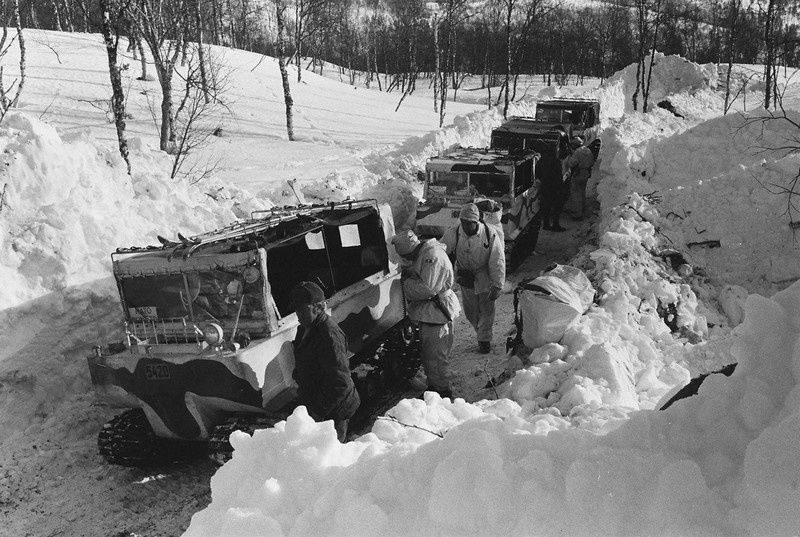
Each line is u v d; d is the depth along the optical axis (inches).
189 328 236.4
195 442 251.1
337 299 267.0
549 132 606.9
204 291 234.7
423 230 461.4
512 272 478.0
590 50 3002.0
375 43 2947.8
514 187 471.8
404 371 313.6
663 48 2107.5
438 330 284.2
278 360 231.0
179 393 224.4
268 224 268.4
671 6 1360.7
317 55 2743.6
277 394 228.5
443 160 486.6
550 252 531.2
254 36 2554.1
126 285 243.3
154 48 700.0
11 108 813.2
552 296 290.4
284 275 241.3
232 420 228.5
